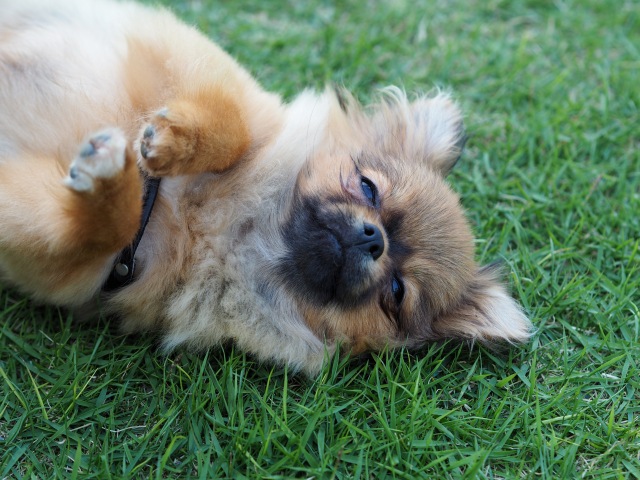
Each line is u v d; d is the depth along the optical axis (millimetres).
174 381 442
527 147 565
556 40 630
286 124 458
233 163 435
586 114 582
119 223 396
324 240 443
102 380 441
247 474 408
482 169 562
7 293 469
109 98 433
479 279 495
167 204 429
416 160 494
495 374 465
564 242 521
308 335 457
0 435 421
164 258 431
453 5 653
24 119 425
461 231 482
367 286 446
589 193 540
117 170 383
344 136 482
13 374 439
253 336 447
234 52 599
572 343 482
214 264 437
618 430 439
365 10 645
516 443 435
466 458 417
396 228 458
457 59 618
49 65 439
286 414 425
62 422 423
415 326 475
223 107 424
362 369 459
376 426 434
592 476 426
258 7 636
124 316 449
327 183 452
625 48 624
